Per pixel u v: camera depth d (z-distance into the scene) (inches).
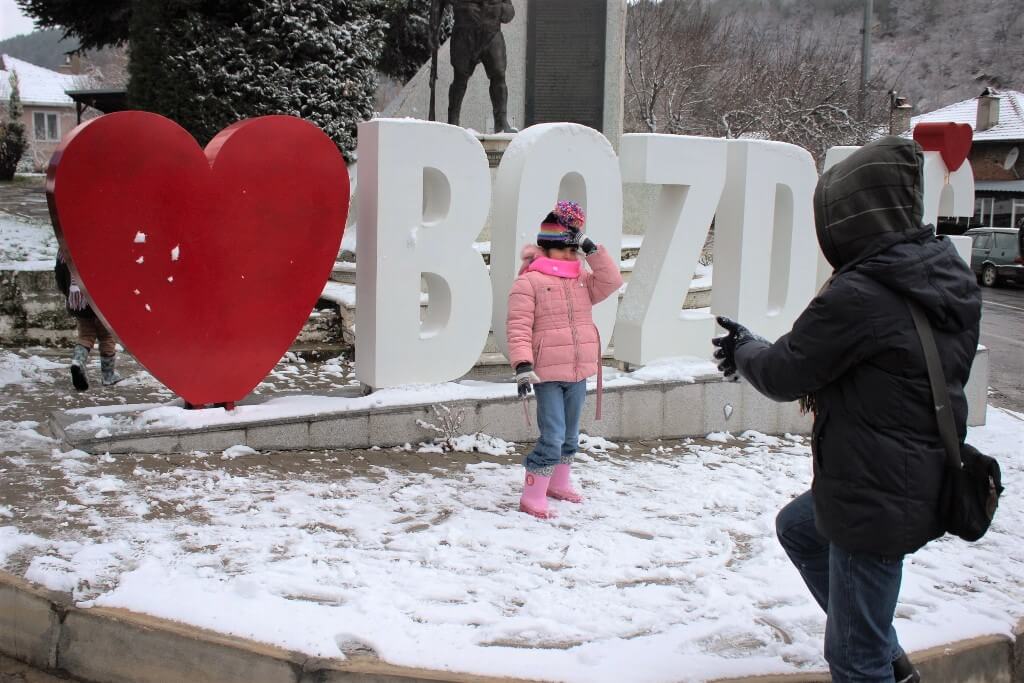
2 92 2095.2
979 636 151.7
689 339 299.6
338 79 632.4
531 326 195.6
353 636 134.3
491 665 129.5
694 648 140.3
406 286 252.8
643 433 280.4
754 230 303.1
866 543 112.2
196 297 229.5
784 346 115.8
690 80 1236.5
